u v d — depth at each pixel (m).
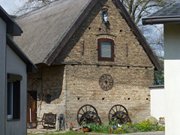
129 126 27.12
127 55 31.08
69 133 25.61
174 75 12.91
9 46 19.12
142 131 26.98
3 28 17.42
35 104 31.17
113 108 30.09
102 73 30.00
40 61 27.86
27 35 33.59
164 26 13.05
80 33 29.41
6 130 18.41
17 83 20.00
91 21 29.89
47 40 29.47
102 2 30.31
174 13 12.39
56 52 27.94
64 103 28.41
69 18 29.53
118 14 31.00
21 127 19.92
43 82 30.56
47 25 31.84
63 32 28.42
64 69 28.69
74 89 28.84
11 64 19.30
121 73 30.73
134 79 31.17
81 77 29.17
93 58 29.77
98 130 27.02
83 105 29.02
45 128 29.61
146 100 31.38
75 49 29.14
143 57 31.66
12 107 19.80
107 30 30.48
